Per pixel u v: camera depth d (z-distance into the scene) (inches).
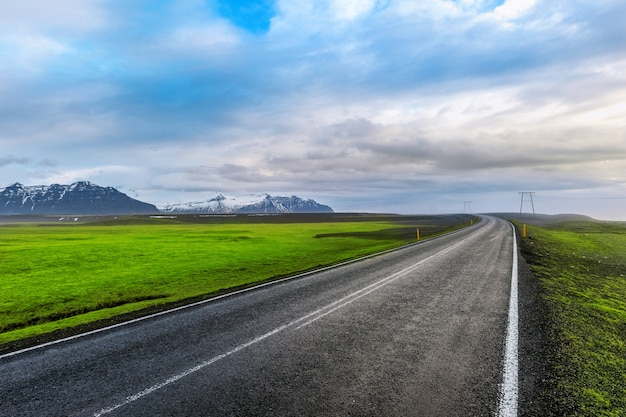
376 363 245.0
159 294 586.2
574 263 883.4
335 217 7760.8
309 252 1218.0
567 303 430.0
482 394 200.7
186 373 233.6
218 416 180.2
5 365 256.1
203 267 900.6
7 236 2314.2
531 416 178.4
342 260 863.7
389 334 307.6
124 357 265.1
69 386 218.5
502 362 245.6
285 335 308.3
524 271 652.7
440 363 244.5
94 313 441.4
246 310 402.6
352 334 308.3
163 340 302.8
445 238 1451.8
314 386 211.9
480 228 2123.5
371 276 610.9
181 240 1796.3
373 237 1978.3
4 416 185.2
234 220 6579.7
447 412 181.9
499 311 381.4
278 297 467.2
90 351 280.5
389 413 181.0
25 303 562.6
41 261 1027.9
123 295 603.5
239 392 205.6
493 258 830.5
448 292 475.8
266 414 181.3
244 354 265.4
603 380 220.5
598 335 311.3
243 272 803.4
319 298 453.4
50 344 303.0
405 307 399.9
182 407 190.1
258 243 1603.1
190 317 378.9
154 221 6378.0
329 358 255.3
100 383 221.5
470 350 268.5
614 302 481.1
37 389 215.3
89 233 2741.1
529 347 274.5
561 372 230.1
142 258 1086.4
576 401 193.6
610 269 858.1
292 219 6845.5
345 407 187.2
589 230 2402.8
